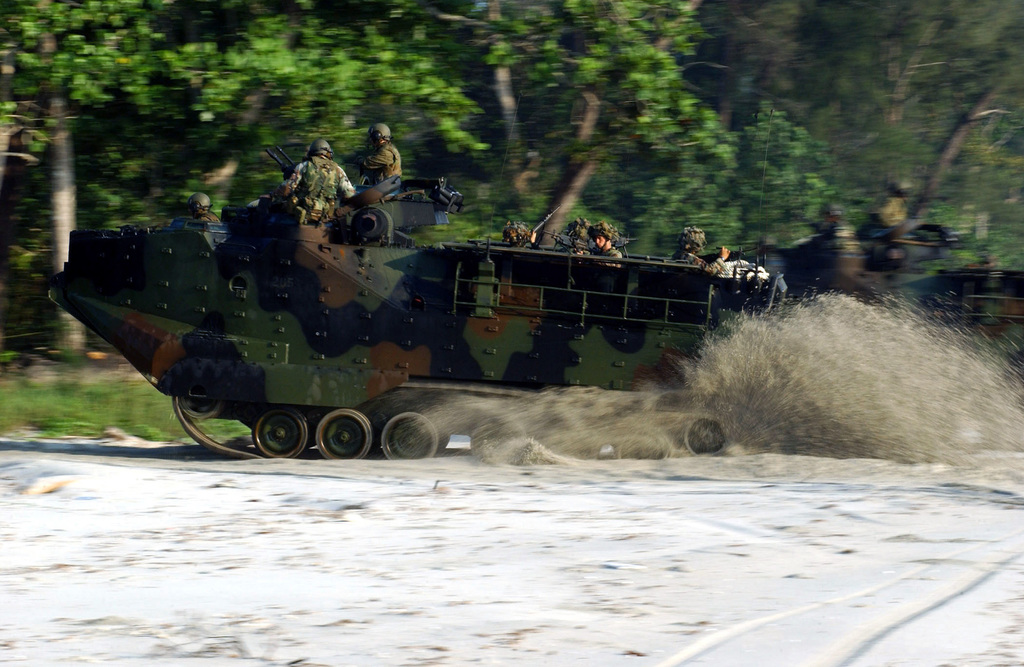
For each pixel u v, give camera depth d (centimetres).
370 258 4300
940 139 13900
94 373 6262
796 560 2092
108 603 1775
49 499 2903
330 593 1842
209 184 6706
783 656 1433
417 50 6881
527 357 4294
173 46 6569
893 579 1905
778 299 4453
